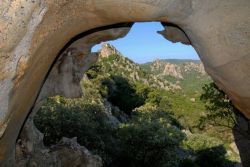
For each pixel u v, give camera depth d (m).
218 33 3.53
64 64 4.97
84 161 6.13
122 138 15.24
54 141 11.62
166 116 25.89
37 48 3.26
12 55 2.91
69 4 3.29
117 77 32.50
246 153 7.32
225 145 23.09
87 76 27.86
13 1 2.67
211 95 7.50
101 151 13.05
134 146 15.20
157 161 15.48
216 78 4.01
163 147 15.47
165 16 3.76
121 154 14.95
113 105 28.91
